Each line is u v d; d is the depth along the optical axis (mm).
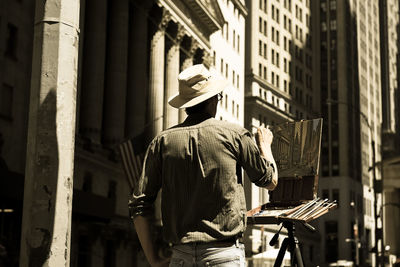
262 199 72688
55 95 4348
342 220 104188
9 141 27453
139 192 3160
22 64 29141
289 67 97125
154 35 49438
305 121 4094
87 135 38094
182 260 2957
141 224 3160
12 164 27609
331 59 110188
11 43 28469
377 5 145250
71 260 32094
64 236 4254
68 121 4387
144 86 48188
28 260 4168
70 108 4414
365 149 122625
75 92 4512
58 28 4434
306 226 3650
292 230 3756
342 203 105000
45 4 4461
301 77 102062
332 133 108125
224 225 2902
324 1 112125
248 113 79812
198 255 2906
